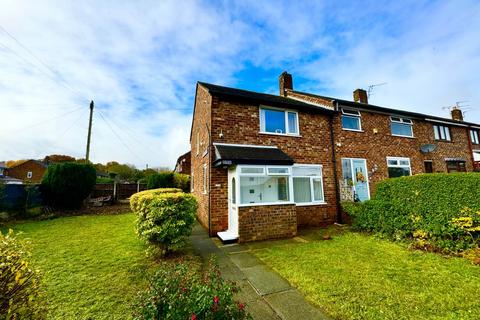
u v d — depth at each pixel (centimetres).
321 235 758
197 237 769
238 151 786
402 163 1234
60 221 1020
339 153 1063
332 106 1091
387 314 300
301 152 978
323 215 970
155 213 535
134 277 424
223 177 819
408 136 1292
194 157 1409
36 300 210
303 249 597
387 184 715
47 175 1222
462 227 511
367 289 369
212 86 1003
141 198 580
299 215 922
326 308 321
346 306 322
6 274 187
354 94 1612
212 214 786
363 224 770
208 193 837
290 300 350
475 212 504
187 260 514
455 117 1947
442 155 1409
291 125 996
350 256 528
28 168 4050
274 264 499
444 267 445
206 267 495
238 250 616
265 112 946
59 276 427
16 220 1024
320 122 1048
